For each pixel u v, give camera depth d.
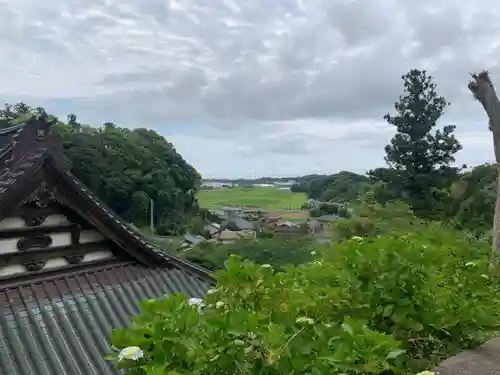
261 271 2.65
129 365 1.91
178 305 2.10
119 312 5.96
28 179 5.57
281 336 1.97
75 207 6.21
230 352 1.87
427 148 21.83
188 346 1.87
